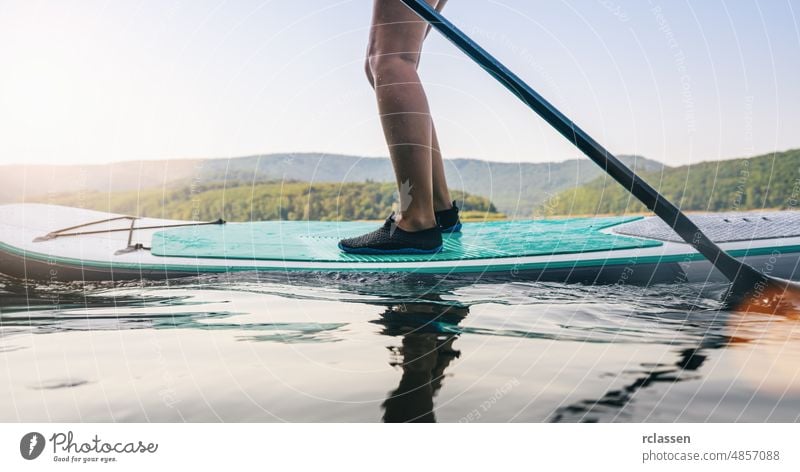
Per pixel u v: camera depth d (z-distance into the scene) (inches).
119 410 33.5
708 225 100.7
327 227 109.2
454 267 71.5
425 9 56.7
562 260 74.6
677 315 50.9
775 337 44.8
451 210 92.6
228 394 35.2
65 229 96.0
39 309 55.3
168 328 48.5
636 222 108.5
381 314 52.2
